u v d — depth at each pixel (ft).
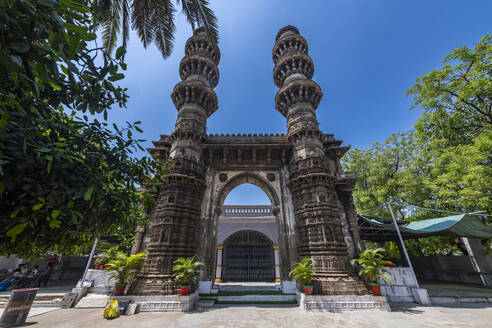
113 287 36.88
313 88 50.52
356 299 29.73
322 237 35.55
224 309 29.76
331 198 39.27
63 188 7.22
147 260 35.14
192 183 41.04
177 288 32.01
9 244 7.90
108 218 10.78
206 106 52.60
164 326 22.76
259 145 46.50
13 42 4.50
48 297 35.94
